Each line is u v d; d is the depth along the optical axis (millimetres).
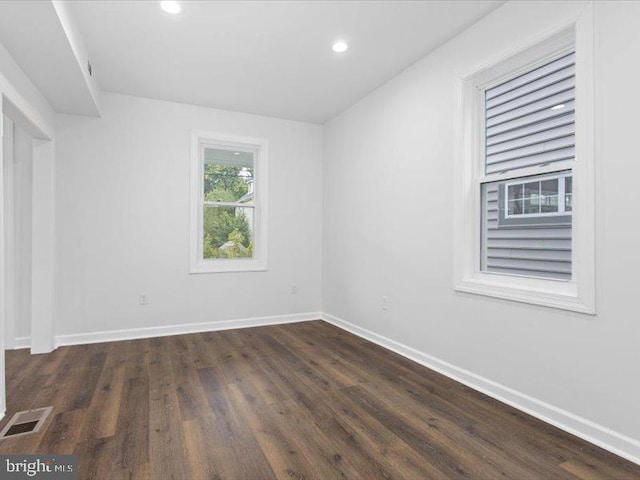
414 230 3184
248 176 4547
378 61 3156
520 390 2277
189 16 2508
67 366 3008
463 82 2711
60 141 3590
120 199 3814
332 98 3971
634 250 1746
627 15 1769
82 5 2359
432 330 2984
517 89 2457
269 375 2838
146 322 3930
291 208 4676
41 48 2363
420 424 2094
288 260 4656
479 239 2711
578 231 1970
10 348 3459
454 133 2754
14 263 3475
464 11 2475
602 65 1863
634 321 1745
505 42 2379
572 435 1967
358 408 2291
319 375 2842
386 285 3559
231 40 2818
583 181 1940
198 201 4238
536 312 2188
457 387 2611
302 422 2113
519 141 2441
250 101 4043
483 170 2709
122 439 1921
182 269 4082
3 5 1922
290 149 4668
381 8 2438
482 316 2541
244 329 4285
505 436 1965
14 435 1954
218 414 2201
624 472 1661
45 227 3393
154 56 3053
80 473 1641
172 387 2596
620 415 1792
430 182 3006
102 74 3369
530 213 2373
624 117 1781
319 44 2889
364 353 3387
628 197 1768
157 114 3973
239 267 4402
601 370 1869
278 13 2488
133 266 3871
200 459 1754
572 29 2033
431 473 1662
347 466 1711
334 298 4535
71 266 3633
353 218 4129
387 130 3551
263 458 1768
